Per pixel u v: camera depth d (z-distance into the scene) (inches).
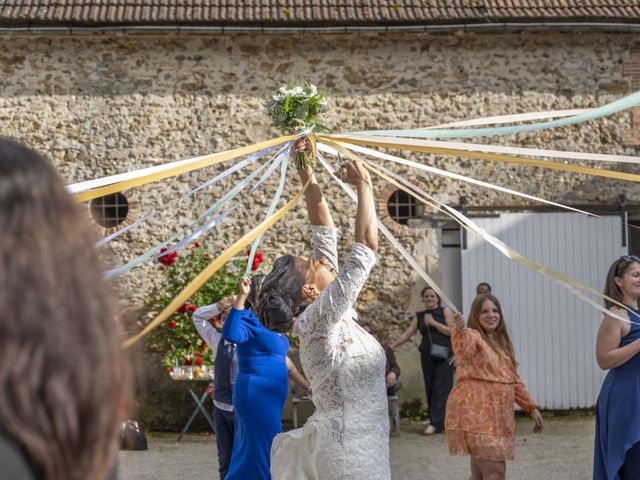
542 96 382.6
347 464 115.2
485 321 199.9
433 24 367.6
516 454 302.4
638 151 387.2
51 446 27.9
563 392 380.8
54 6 361.1
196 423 372.2
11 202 29.0
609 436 172.1
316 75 378.6
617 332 173.2
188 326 351.9
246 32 363.6
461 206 380.8
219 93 376.8
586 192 385.4
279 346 189.9
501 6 369.4
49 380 27.9
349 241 378.0
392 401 354.9
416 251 381.4
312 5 369.1
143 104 375.2
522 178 384.2
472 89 381.7
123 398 31.3
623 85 383.2
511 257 109.0
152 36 370.6
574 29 371.9
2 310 27.6
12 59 372.2
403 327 379.9
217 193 375.9
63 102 372.8
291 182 378.9
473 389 193.0
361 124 378.9
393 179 123.8
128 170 373.7
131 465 296.2
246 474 183.5
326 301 115.6
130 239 372.2
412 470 281.1
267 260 377.4
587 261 383.9
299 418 380.8
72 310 28.9
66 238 29.8
